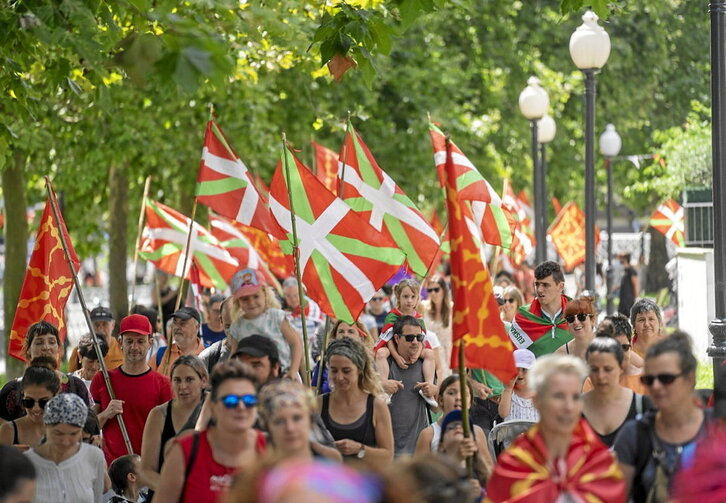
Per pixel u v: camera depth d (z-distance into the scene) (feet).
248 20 99.40
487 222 111.24
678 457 51.90
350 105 219.00
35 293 93.40
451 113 237.86
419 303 113.50
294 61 132.36
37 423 75.46
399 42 226.17
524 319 95.14
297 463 34.45
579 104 293.43
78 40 73.92
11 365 169.48
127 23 98.27
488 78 265.54
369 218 97.66
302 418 52.16
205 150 93.20
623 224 517.14
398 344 88.48
